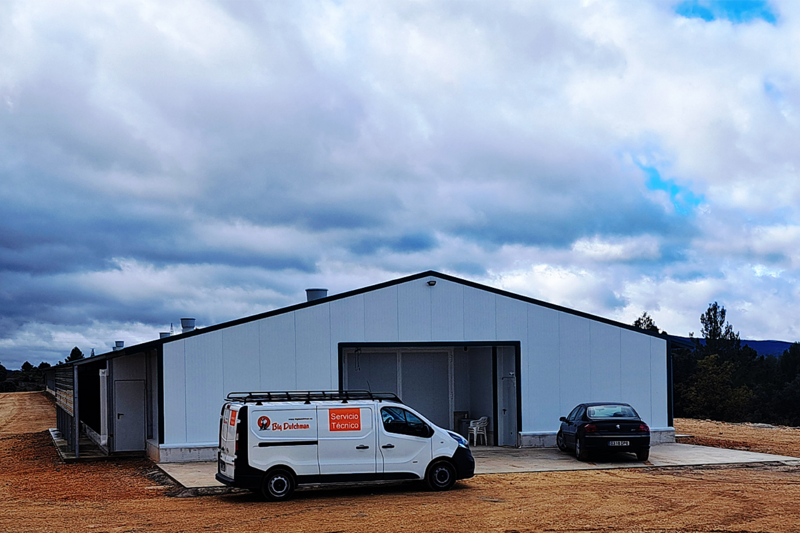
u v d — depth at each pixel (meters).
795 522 10.70
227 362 19.52
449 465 13.97
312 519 10.96
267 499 12.77
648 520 10.85
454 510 11.66
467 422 24.09
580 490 13.84
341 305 20.78
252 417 12.84
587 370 22.98
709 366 59.44
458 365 24.81
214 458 19.02
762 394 60.22
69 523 10.83
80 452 21.84
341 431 13.24
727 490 13.77
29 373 117.12
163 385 18.89
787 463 18.14
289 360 20.11
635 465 17.73
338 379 20.55
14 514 11.69
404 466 13.56
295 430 13.01
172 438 18.83
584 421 18.52
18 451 24.72
